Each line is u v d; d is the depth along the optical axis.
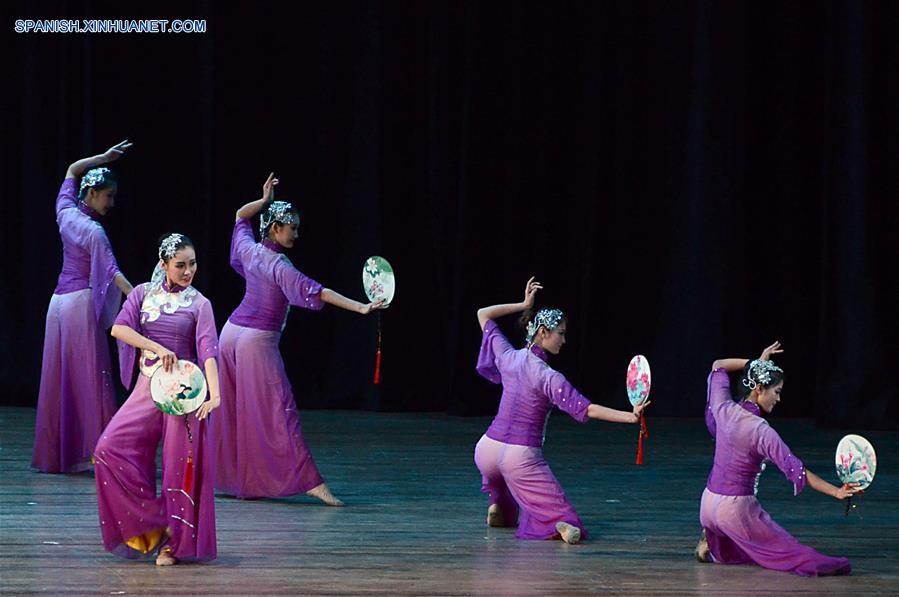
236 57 31.75
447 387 32.28
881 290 29.86
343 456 24.91
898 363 29.91
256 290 20.16
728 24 30.77
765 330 31.80
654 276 31.86
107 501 15.33
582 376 31.94
